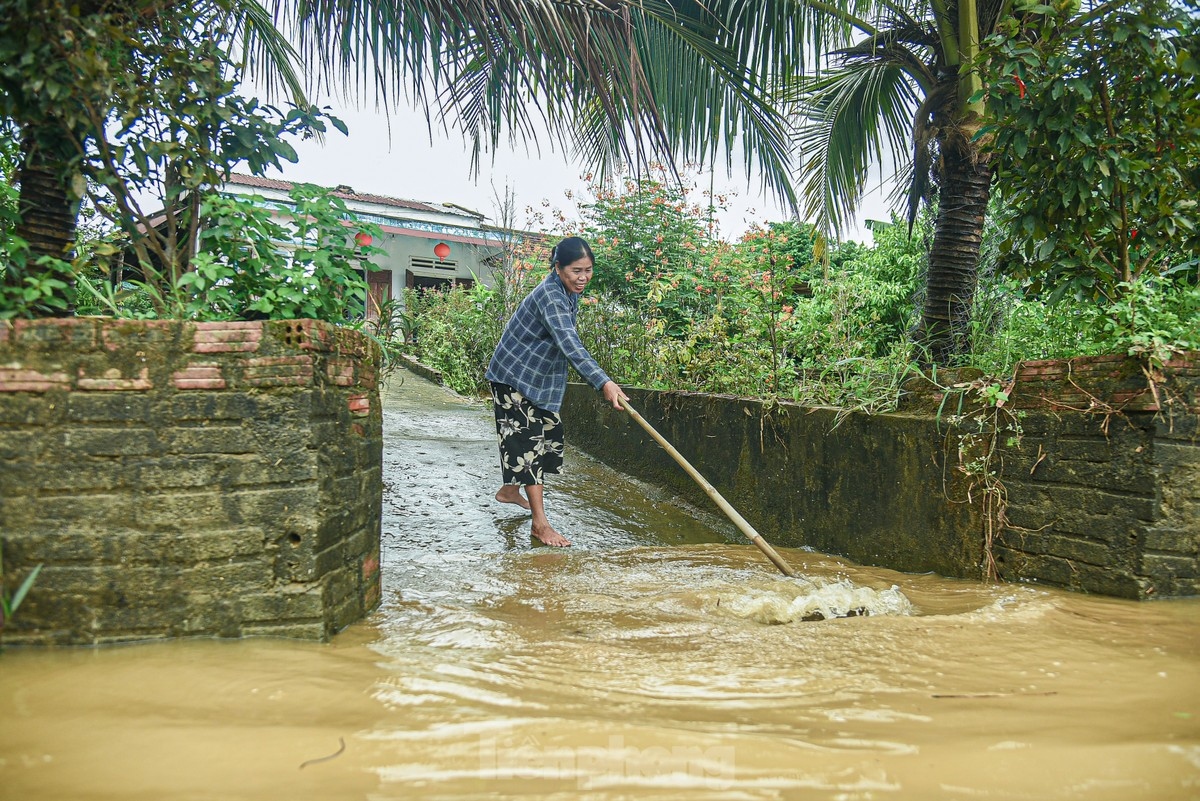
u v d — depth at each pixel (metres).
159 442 2.59
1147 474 3.34
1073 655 2.58
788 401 5.38
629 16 4.87
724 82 5.70
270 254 3.14
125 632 2.57
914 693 2.19
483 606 3.33
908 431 4.36
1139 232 4.05
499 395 5.08
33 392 2.52
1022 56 3.86
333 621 2.79
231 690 2.12
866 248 12.40
